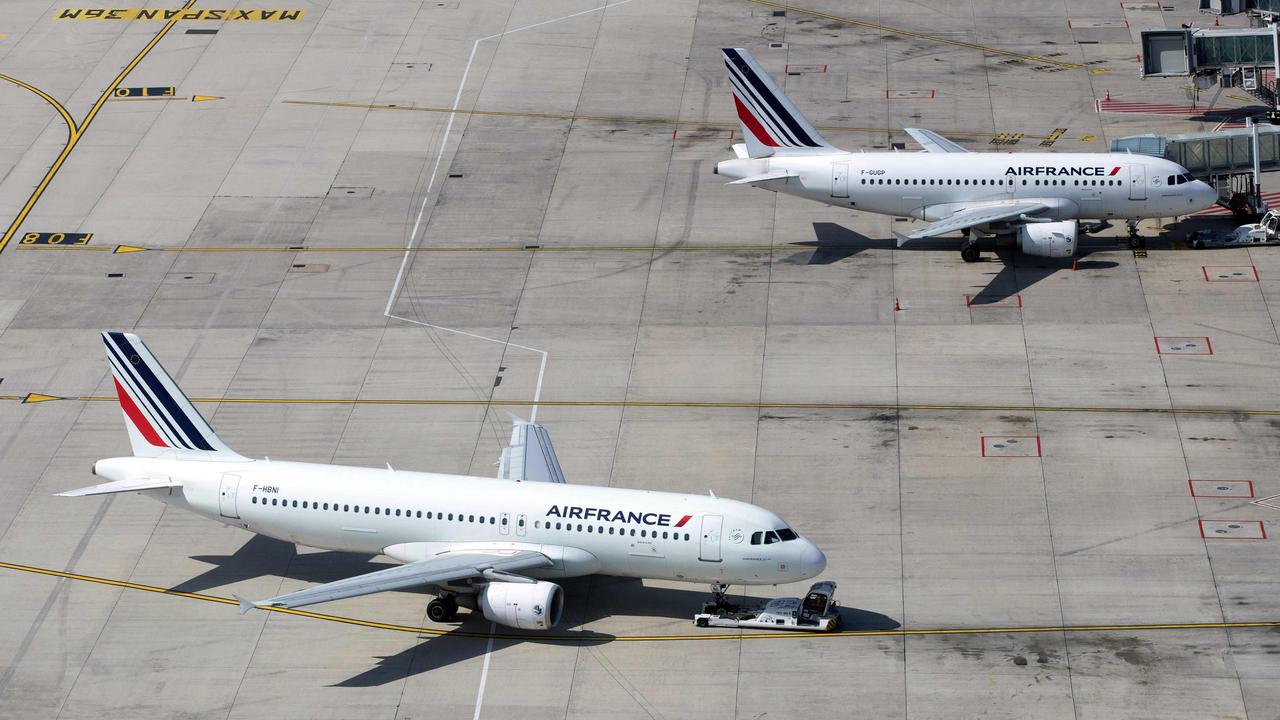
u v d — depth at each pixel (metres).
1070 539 180.12
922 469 193.25
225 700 162.12
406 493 170.25
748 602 174.25
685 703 158.75
